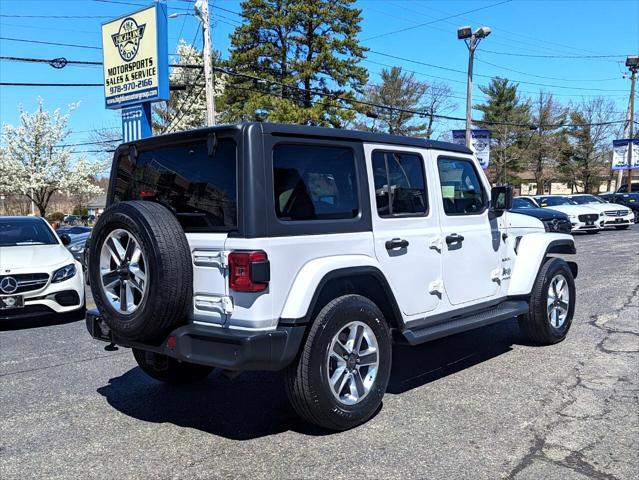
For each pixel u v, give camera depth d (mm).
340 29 36031
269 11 35750
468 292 5320
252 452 3775
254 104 33969
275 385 5215
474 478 3350
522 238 6180
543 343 6305
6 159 38500
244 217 3629
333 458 3645
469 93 25594
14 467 3633
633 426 4066
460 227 5223
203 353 3748
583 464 3508
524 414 4320
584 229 21891
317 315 3896
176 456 3748
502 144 58688
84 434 4148
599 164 59781
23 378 5562
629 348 6094
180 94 38344
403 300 4578
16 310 7613
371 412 4176
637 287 9750
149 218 3775
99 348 6742
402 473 3424
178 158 4195
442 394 4793
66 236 9438
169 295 3744
